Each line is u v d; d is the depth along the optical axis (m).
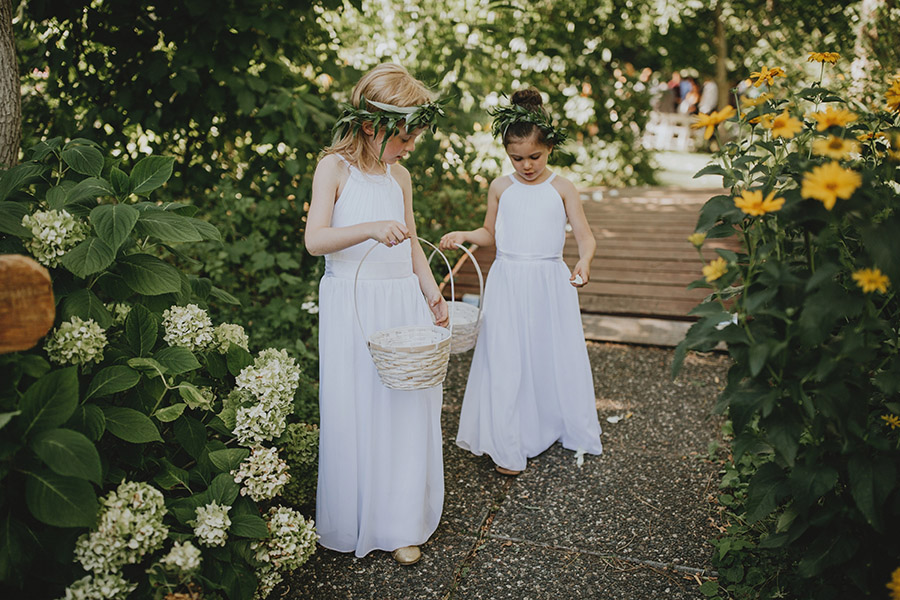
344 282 2.30
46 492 1.63
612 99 9.58
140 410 2.02
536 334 3.01
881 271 1.66
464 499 2.76
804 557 1.75
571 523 2.57
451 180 6.00
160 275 2.09
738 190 1.98
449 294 4.95
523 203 2.96
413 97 2.24
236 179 4.67
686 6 9.29
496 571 2.31
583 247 2.98
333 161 2.29
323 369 2.35
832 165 1.54
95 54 4.01
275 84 4.25
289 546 2.03
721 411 1.76
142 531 1.73
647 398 3.62
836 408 1.61
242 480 2.04
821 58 2.25
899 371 1.68
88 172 2.18
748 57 9.07
